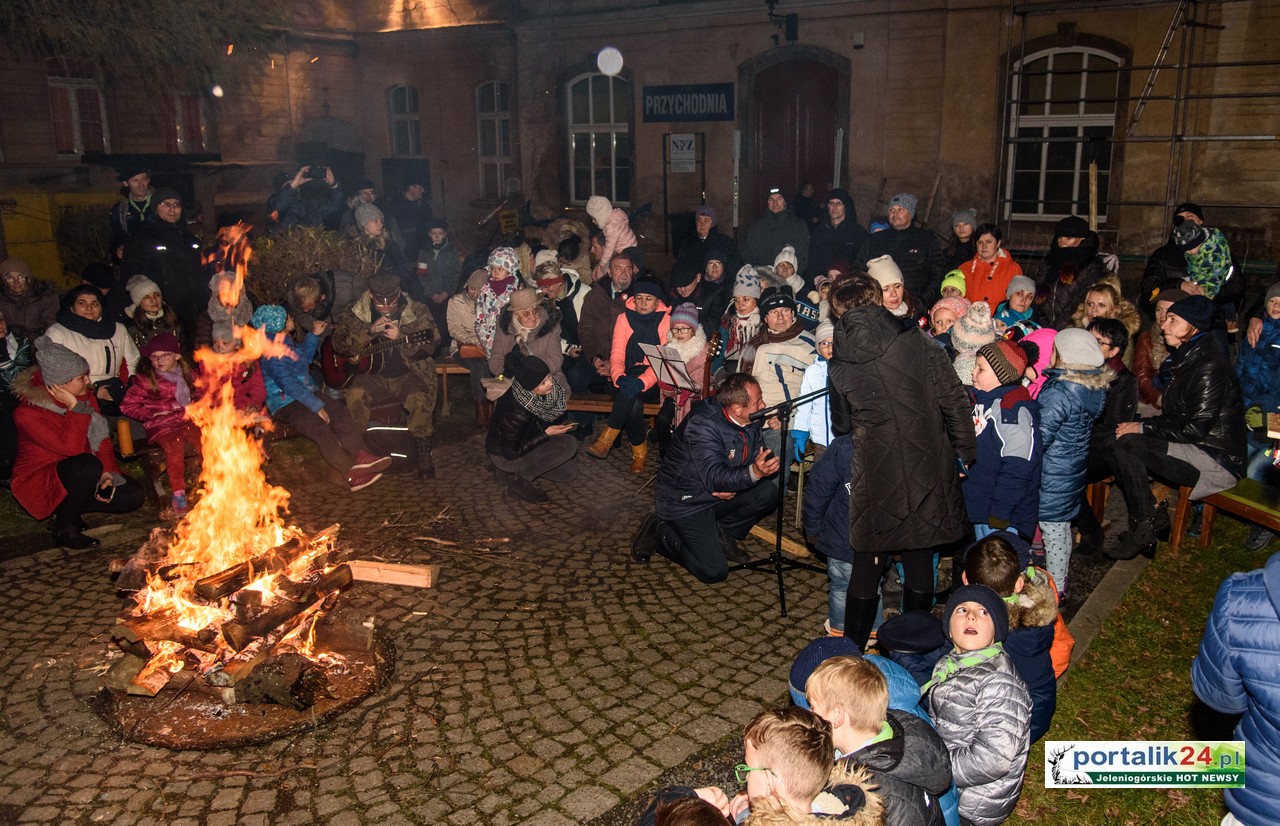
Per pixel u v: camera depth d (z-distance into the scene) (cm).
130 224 994
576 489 735
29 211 1395
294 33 1870
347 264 993
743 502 588
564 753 415
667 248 1669
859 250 996
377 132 2020
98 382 700
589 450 784
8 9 1259
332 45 1959
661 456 790
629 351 766
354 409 741
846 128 1462
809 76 1499
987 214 1380
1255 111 1185
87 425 628
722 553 564
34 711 445
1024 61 1323
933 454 440
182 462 673
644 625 528
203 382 699
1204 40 1194
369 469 719
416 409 751
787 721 246
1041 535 558
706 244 1035
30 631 521
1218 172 1224
